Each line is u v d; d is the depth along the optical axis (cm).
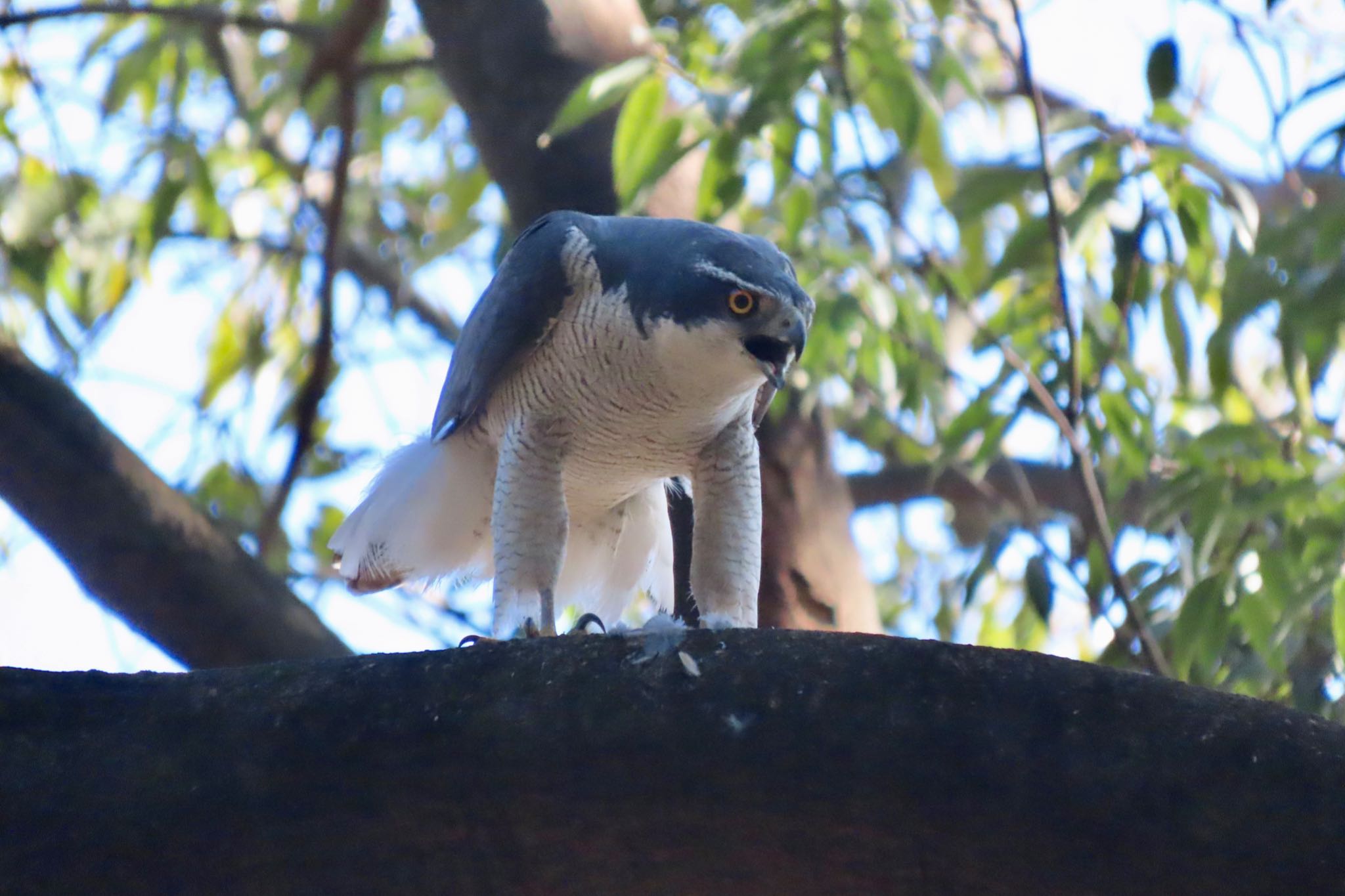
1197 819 470
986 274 1380
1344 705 962
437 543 886
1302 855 464
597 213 1023
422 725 505
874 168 1038
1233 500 916
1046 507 1444
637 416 766
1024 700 484
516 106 1036
